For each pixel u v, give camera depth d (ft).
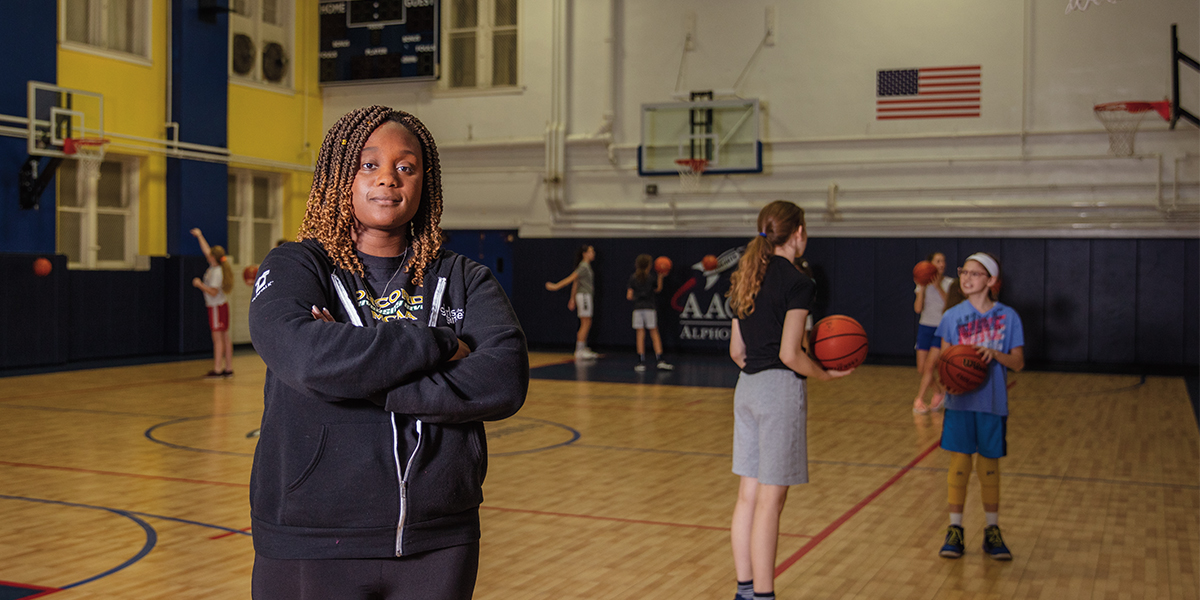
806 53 49.83
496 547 14.94
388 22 55.31
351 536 4.89
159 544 14.93
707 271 50.44
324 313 5.04
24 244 42.47
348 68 56.24
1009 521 16.87
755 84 50.72
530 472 21.01
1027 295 46.65
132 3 47.50
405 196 5.34
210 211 49.98
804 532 15.99
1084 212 45.88
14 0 41.47
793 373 11.25
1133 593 12.82
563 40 53.57
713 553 14.65
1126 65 45.01
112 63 46.01
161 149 47.65
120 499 17.98
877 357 48.91
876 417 29.58
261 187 54.70
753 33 50.62
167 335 48.73
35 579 13.10
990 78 47.01
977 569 13.94
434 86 56.18
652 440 25.25
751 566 11.71
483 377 5.03
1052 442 25.16
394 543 4.93
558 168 53.83
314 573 4.88
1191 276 44.19
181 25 48.26
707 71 51.49
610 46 52.70
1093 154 45.50
